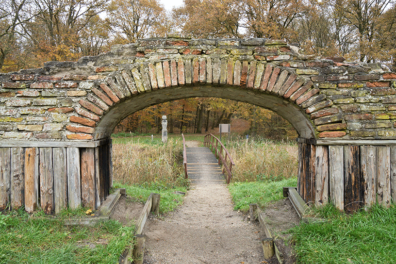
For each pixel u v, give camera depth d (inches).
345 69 144.3
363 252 107.3
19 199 139.3
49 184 140.3
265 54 146.5
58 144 140.6
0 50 536.1
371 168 137.6
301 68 145.3
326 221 130.7
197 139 825.5
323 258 103.9
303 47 637.3
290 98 143.7
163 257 142.7
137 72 145.1
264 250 133.1
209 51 147.2
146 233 169.0
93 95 143.9
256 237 167.0
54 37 637.3
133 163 336.2
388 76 142.7
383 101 142.1
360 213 134.8
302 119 157.5
